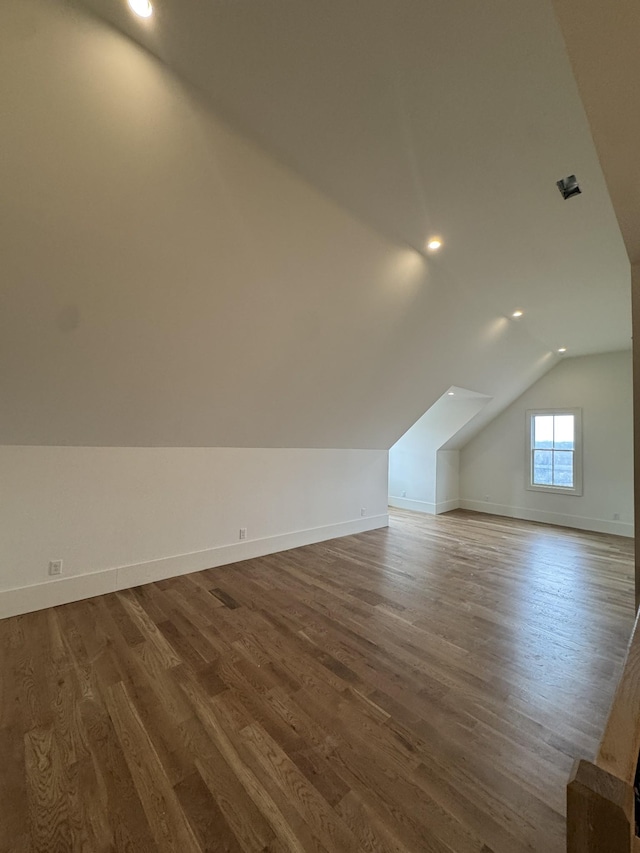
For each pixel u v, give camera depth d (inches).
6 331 83.4
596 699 76.0
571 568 157.5
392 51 57.3
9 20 52.1
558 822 50.8
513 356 209.3
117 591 125.2
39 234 72.4
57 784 54.9
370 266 113.0
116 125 64.7
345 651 91.4
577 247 111.3
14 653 88.0
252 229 88.7
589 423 235.8
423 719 69.6
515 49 56.1
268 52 58.7
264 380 132.5
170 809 51.6
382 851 46.9
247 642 94.3
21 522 109.0
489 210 95.0
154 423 126.0
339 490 202.2
